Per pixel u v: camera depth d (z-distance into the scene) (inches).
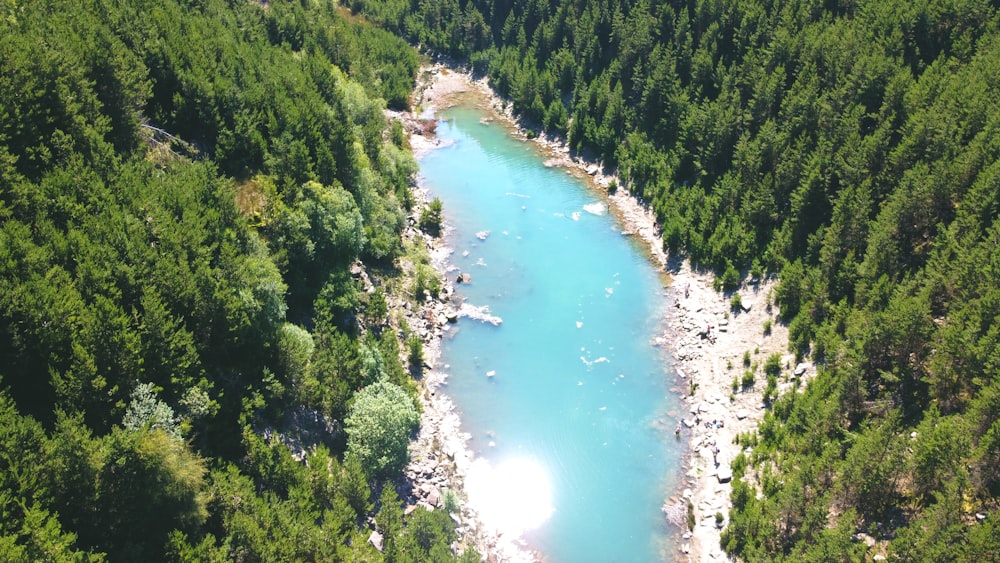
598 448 2191.2
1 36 2003.0
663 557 1879.9
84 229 1706.4
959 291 1945.1
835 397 1947.6
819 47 3166.8
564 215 3388.3
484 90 4847.4
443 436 2210.9
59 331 1450.5
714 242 2849.4
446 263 3026.6
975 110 2442.2
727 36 3688.5
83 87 2064.5
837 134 2741.1
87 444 1302.9
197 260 1825.8
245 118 2650.1
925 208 2278.5
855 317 2162.9
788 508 1724.9
